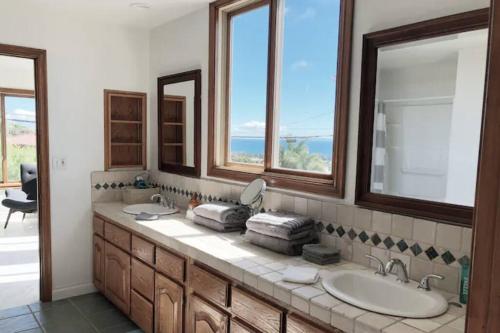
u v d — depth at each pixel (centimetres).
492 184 72
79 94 337
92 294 354
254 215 236
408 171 180
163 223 278
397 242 183
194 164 316
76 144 339
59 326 294
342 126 205
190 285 229
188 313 232
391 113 185
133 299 291
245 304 187
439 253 168
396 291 168
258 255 208
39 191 326
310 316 155
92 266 357
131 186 371
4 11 297
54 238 335
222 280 202
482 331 75
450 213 164
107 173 357
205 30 299
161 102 354
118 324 300
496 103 71
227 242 231
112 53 352
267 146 259
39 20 312
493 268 73
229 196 283
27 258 445
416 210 176
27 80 645
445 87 166
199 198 312
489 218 73
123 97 367
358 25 197
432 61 170
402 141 182
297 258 204
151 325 269
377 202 191
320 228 218
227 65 296
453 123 164
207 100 301
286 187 239
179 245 234
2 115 630
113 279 319
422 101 174
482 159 74
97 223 343
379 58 189
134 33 362
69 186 339
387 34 183
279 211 240
